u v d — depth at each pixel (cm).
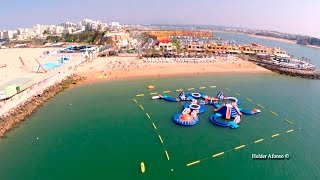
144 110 8562
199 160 5759
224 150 6172
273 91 11144
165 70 14150
